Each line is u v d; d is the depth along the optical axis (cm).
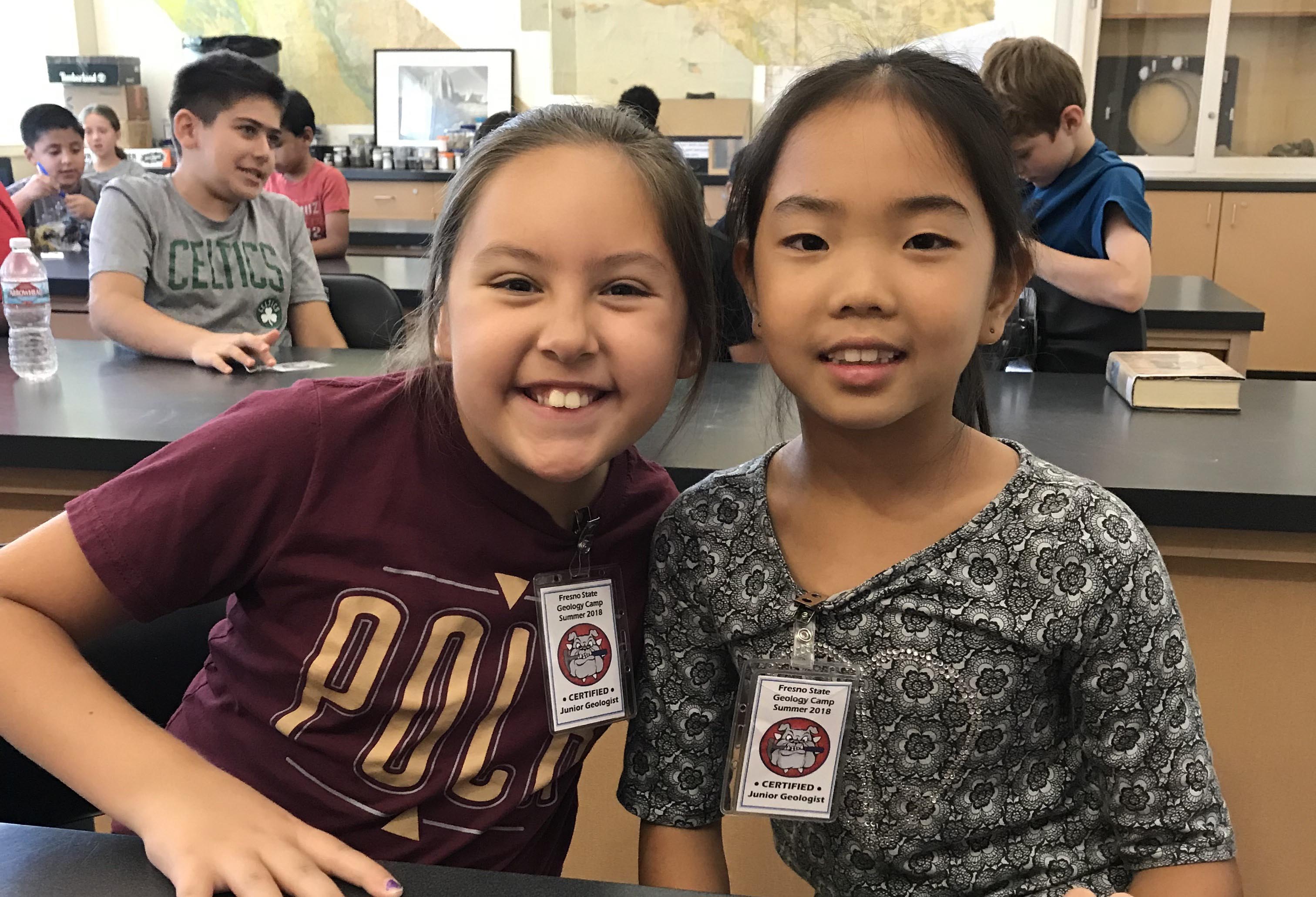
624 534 97
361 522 87
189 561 84
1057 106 231
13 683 75
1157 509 123
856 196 79
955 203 80
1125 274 226
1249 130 512
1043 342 237
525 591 91
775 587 90
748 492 94
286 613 89
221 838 65
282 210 260
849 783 89
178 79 237
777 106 88
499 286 80
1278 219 499
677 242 83
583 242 77
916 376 81
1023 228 90
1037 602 84
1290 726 132
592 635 93
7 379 187
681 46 613
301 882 62
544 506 92
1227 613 130
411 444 89
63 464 148
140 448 146
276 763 91
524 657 91
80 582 81
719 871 97
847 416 82
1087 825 90
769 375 174
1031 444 142
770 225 84
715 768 97
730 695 97
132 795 69
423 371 91
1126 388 168
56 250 427
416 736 90
